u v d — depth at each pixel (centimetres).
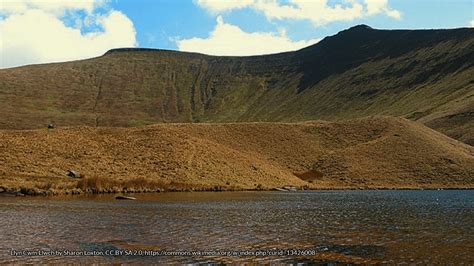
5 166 6800
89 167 7425
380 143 11925
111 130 9719
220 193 6688
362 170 10688
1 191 5359
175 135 9619
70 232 2506
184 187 6975
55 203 4284
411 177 10481
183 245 2197
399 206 4875
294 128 12950
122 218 3181
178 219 3197
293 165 10912
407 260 1941
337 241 2392
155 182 6819
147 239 2344
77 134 9075
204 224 2964
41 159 7356
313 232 2706
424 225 3120
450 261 1927
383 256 2017
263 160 10669
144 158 8200
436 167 10875
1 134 8444
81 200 4703
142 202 4641
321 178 10362
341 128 13125
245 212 3828
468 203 5425
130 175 7356
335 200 5797
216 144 10100
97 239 2308
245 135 11962
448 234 2680
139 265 1781
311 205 4825
